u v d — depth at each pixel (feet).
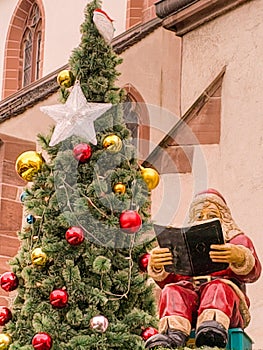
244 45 46.62
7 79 76.18
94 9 33.14
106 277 31.14
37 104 56.24
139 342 30.58
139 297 31.86
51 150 32.07
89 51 32.73
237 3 47.03
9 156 56.59
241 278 29.58
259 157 44.65
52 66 71.31
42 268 31.22
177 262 29.63
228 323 28.32
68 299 30.68
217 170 45.57
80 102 31.53
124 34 55.93
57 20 71.87
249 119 45.42
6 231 57.41
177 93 55.11
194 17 48.78
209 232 29.09
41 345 30.04
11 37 76.48
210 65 47.78
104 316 30.89
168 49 55.83
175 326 28.58
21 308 31.71
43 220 31.45
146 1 65.41
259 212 43.88
